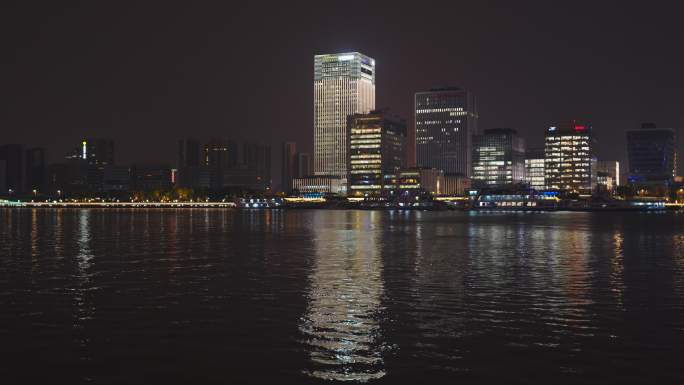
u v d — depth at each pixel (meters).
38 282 60.97
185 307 47.59
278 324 41.81
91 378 31.08
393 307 47.66
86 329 40.50
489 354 34.84
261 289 56.25
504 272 69.25
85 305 48.53
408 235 141.00
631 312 46.09
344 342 37.25
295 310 46.47
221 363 33.31
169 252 94.25
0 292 54.72
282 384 30.20
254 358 34.12
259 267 73.69
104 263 78.31
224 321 42.78
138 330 40.22
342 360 33.75
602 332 39.84
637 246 107.69
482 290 55.97
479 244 111.88
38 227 181.12
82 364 33.19
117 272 69.00
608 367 32.62
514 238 130.00
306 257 86.19
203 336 38.66
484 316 44.53
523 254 91.31
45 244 111.12
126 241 119.38
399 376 31.25
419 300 50.66
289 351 35.38
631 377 31.16
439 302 49.78
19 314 45.09
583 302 50.09
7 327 41.06
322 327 40.97
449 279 63.12
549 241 120.75
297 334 39.12
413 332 39.66
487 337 38.47
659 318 43.97
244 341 37.50
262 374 31.56
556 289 56.66
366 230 165.00
